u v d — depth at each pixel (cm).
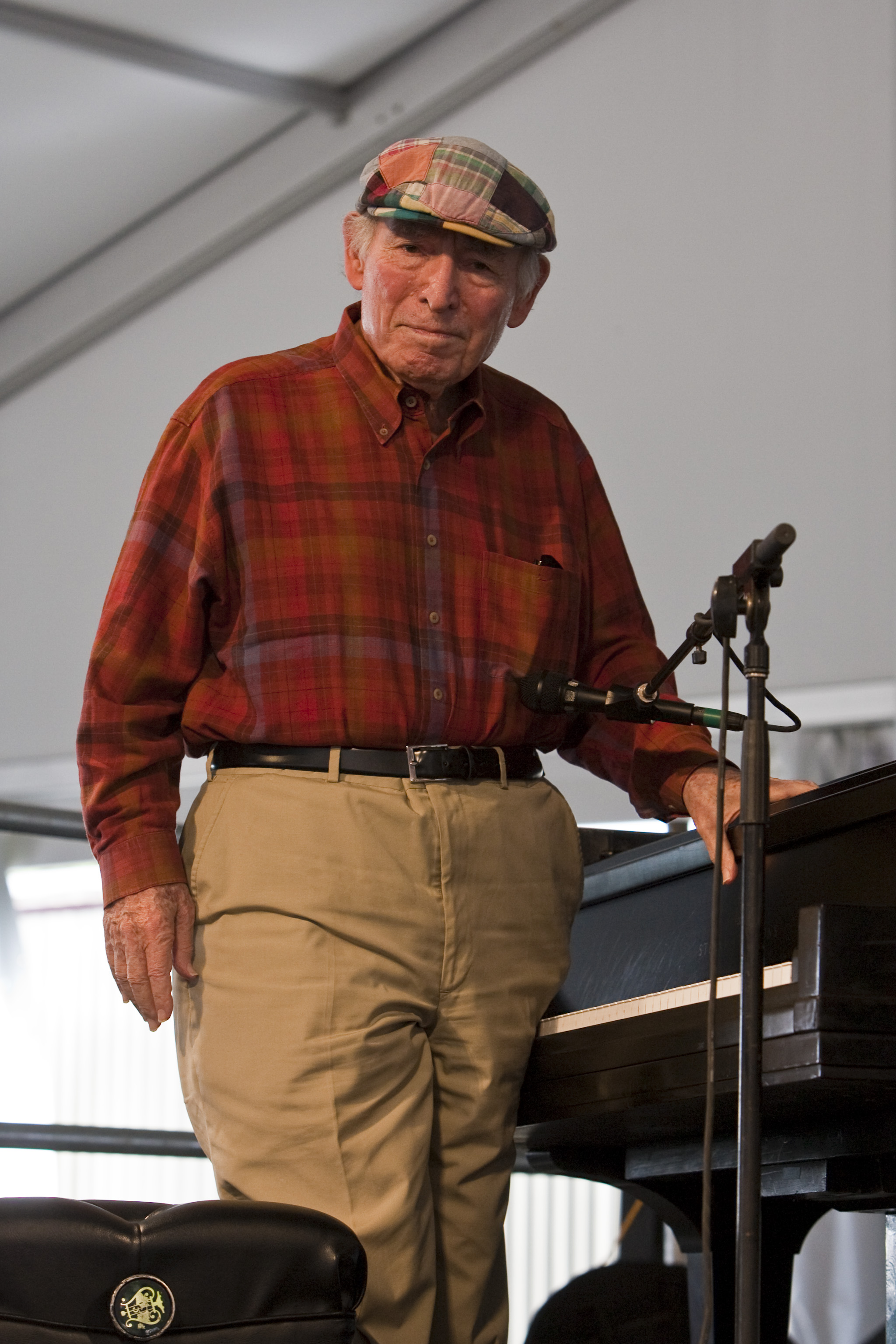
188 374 1074
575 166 873
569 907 320
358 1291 239
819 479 746
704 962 307
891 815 262
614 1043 292
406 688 294
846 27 763
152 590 297
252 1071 281
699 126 817
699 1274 369
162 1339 228
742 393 781
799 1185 318
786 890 285
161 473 301
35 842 1159
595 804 842
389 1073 286
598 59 868
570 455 337
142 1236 231
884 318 732
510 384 335
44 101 967
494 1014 299
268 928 285
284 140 1015
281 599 294
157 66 932
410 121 949
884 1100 263
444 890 292
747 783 238
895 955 239
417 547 303
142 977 287
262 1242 234
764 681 243
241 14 911
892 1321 297
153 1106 1096
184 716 303
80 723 296
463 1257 304
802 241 768
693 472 796
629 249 840
